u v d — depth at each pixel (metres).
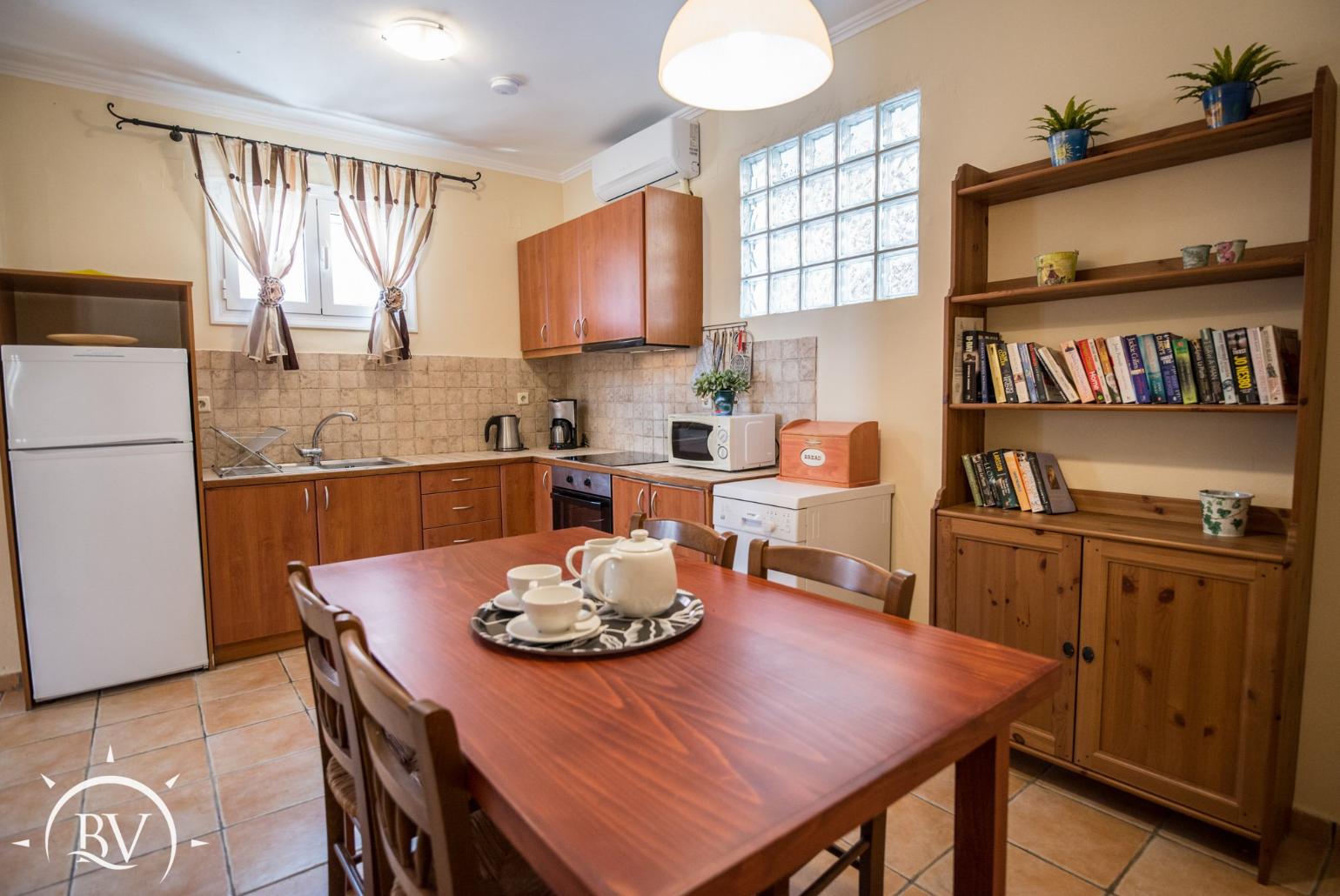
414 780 0.91
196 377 2.94
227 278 3.50
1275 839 1.69
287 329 3.56
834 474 2.68
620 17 2.72
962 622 2.21
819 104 2.95
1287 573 1.57
